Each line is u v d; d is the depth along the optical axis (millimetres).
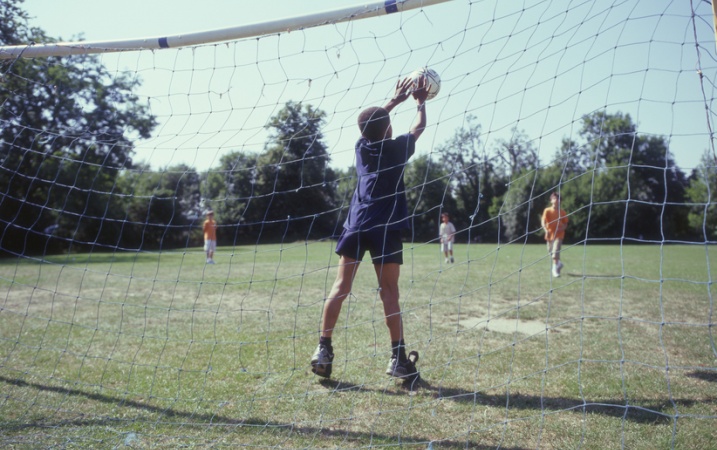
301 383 3488
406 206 3447
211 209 16250
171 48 3668
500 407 3008
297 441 2580
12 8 10047
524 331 5207
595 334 5020
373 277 10883
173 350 4438
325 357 3396
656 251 25141
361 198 3482
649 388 3324
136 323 5883
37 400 3189
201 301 7832
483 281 9945
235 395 3268
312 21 3279
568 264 15359
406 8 3086
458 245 25969
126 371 3812
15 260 20109
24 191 16922
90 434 2670
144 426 2787
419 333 5090
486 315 6191
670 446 2469
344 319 6000
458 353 4246
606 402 3084
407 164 3422
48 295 8609
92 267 14859
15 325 5684
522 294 8070
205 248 16172
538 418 2832
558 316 6105
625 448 2453
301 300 7754
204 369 3834
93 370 3838
